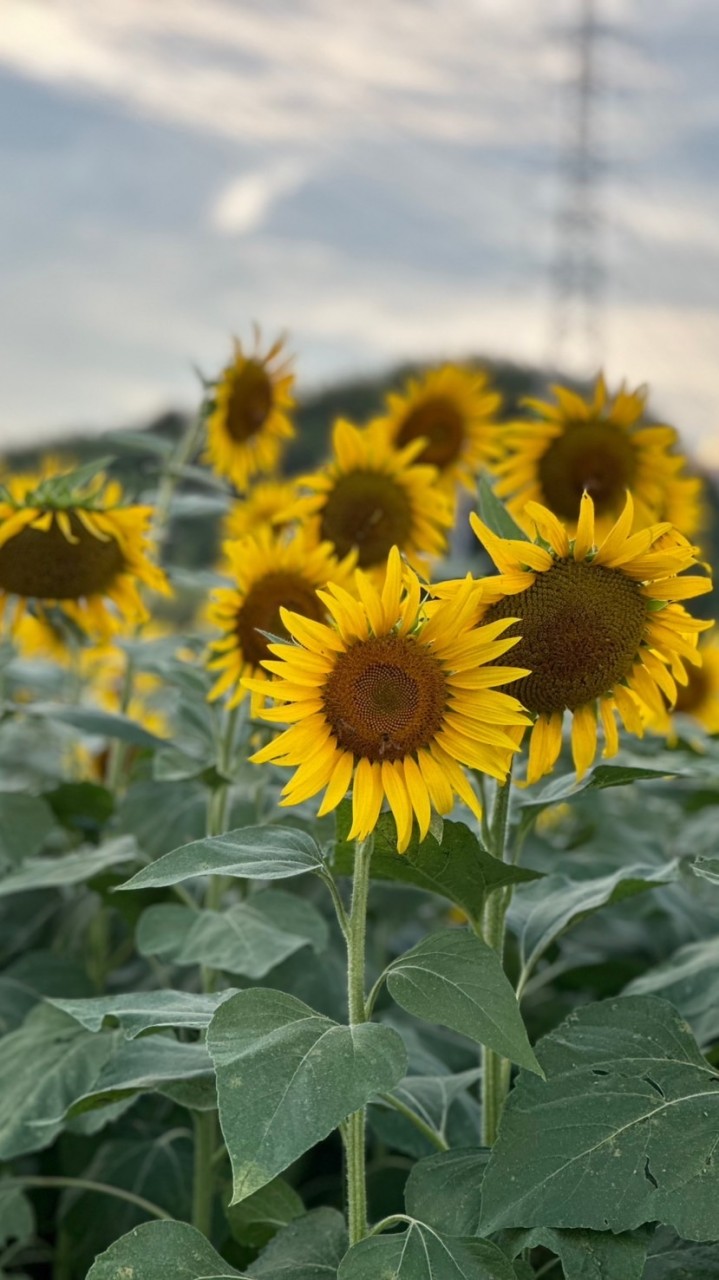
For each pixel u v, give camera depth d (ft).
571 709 2.68
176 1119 4.68
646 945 5.21
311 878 5.03
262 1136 2.20
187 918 3.81
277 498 5.41
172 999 2.87
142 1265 2.53
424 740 2.49
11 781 6.92
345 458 4.79
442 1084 3.46
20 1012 4.51
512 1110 2.53
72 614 4.76
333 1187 4.94
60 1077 3.38
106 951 5.23
